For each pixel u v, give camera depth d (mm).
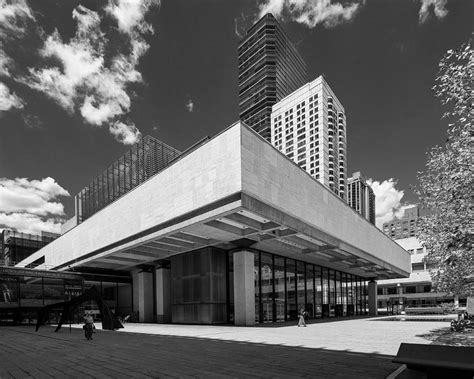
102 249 35750
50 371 9383
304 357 10641
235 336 17703
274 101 170000
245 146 22281
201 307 29828
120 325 23938
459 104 9703
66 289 39562
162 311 34906
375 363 9469
